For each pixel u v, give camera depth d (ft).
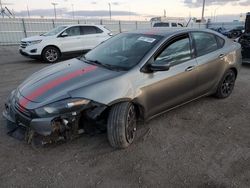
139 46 12.91
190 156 10.75
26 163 10.18
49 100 10.02
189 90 14.06
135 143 11.72
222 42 16.44
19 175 9.48
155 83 12.08
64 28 38.29
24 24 78.59
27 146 11.30
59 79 11.25
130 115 11.32
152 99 12.16
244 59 29.48
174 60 13.12
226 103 16.83
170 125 13.56
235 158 10.64
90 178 9.37
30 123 9.98
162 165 10.14
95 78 11.00
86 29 39.75
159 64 11.60
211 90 15.99
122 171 9.77
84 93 10.20
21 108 10.39
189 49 14.05
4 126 13.15
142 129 13.05
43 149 11.09
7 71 29.55
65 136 10.41
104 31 41.63
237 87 20.85
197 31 14.87
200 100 17.25
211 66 15.10
